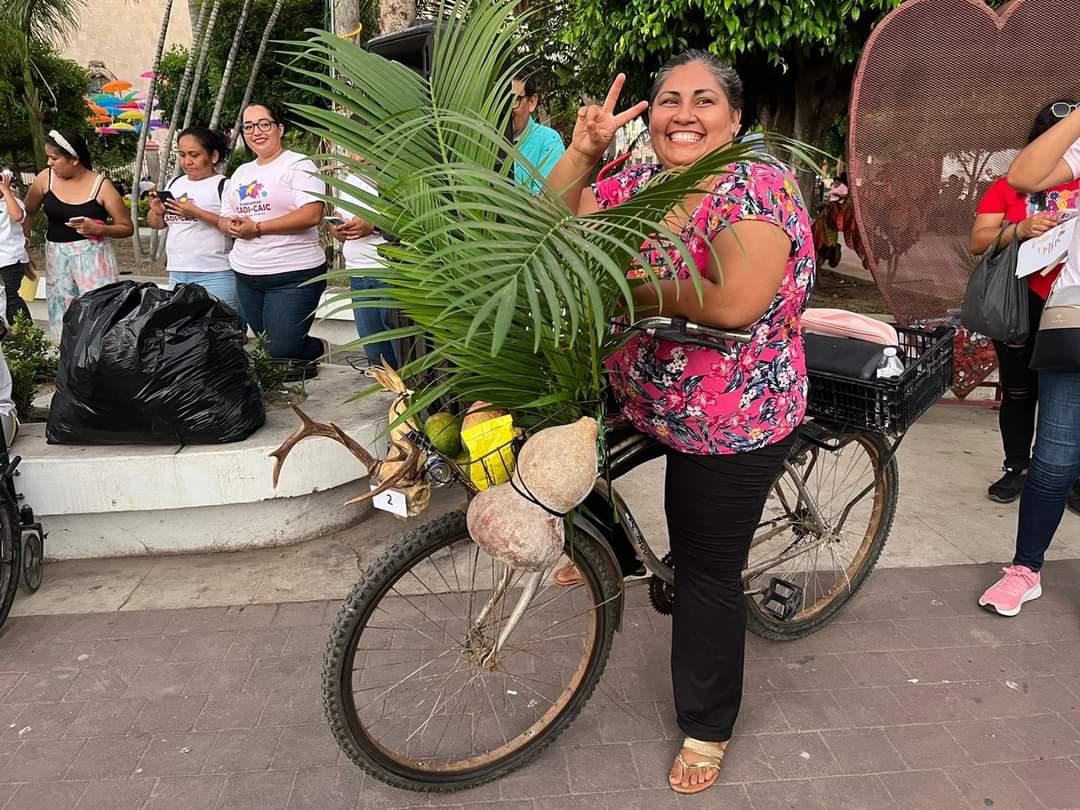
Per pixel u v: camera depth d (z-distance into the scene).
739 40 5.65
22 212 6.00
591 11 6.32
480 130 1.55
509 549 1.74
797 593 2.75
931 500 3.93
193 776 2.22
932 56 4.37
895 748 2.30
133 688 2.59
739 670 2.16
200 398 3.25
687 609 2.14
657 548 3.48
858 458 3.15
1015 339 3.05
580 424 1.78
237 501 3.33
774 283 1.73
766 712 2.46
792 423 2.02
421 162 1.79
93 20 33.69
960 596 3.08
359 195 1.74
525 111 3.44
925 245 4.66
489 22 1.85
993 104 4.45
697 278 1.31
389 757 2.09
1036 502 2.89
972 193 4.58
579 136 1.83
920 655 2.73
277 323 4.34
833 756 2.28
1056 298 2.67
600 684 2.61
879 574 3.25
